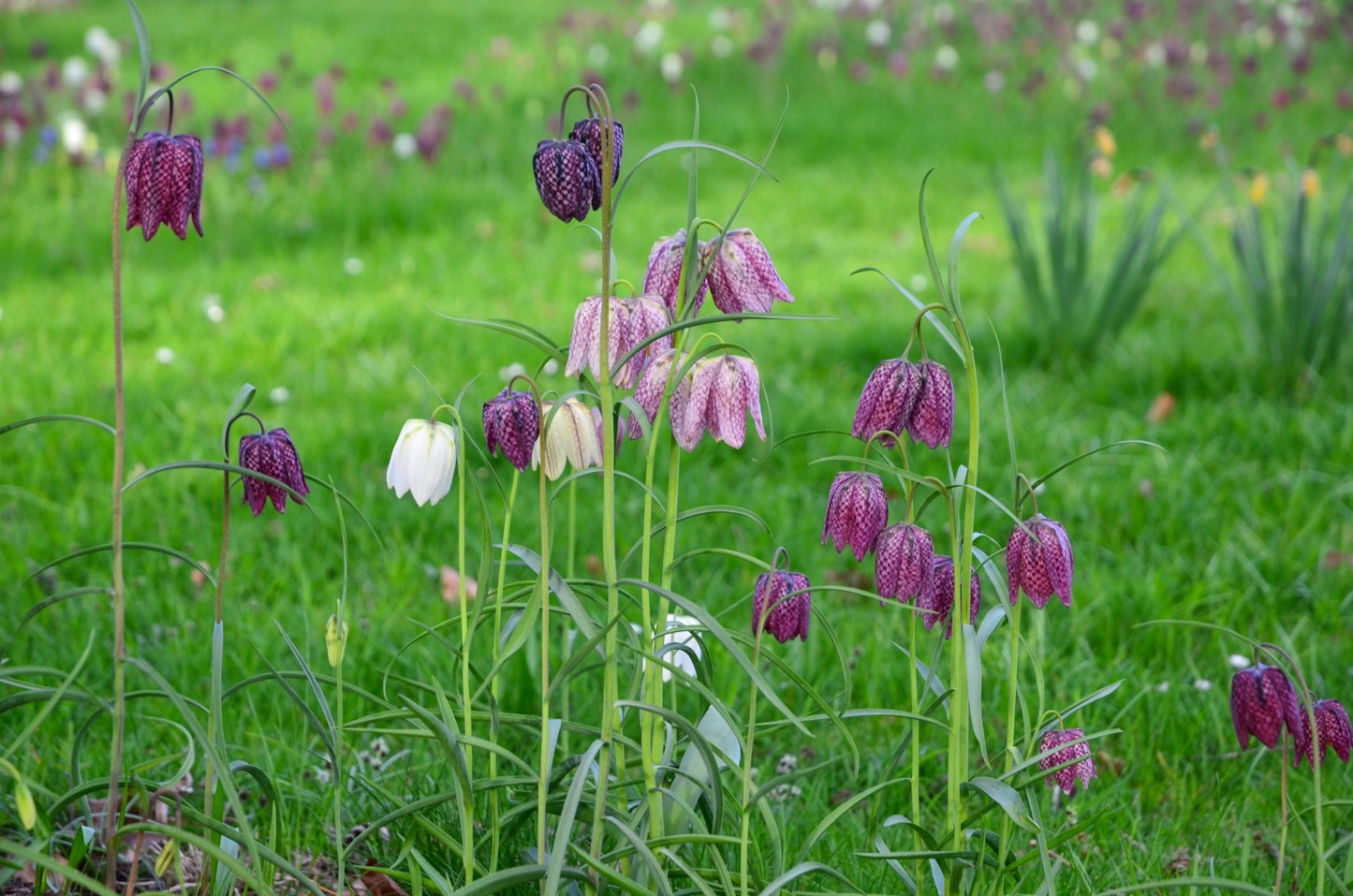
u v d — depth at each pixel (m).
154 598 3.94
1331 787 3.18
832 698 3.57
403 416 5.60
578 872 2.04
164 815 2.87
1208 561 4.45
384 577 4.22
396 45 15.83
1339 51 15.33
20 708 3.28
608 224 2.02
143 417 5.50
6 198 9.16
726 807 2.39
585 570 4.36
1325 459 5.23
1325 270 6.06
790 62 15.08
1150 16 16.75
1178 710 3.48
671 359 2.16
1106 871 2.78
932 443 2.17
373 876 2.69
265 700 3.46
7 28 16.05
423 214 9.14
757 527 4.68
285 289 7.58
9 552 4.22
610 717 2.12
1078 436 5.52
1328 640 3.89
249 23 16.89
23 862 2.12
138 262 8.05
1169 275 8.28
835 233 9.35
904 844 2.92
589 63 14.49
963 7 17.80
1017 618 2.26
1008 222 6.71
